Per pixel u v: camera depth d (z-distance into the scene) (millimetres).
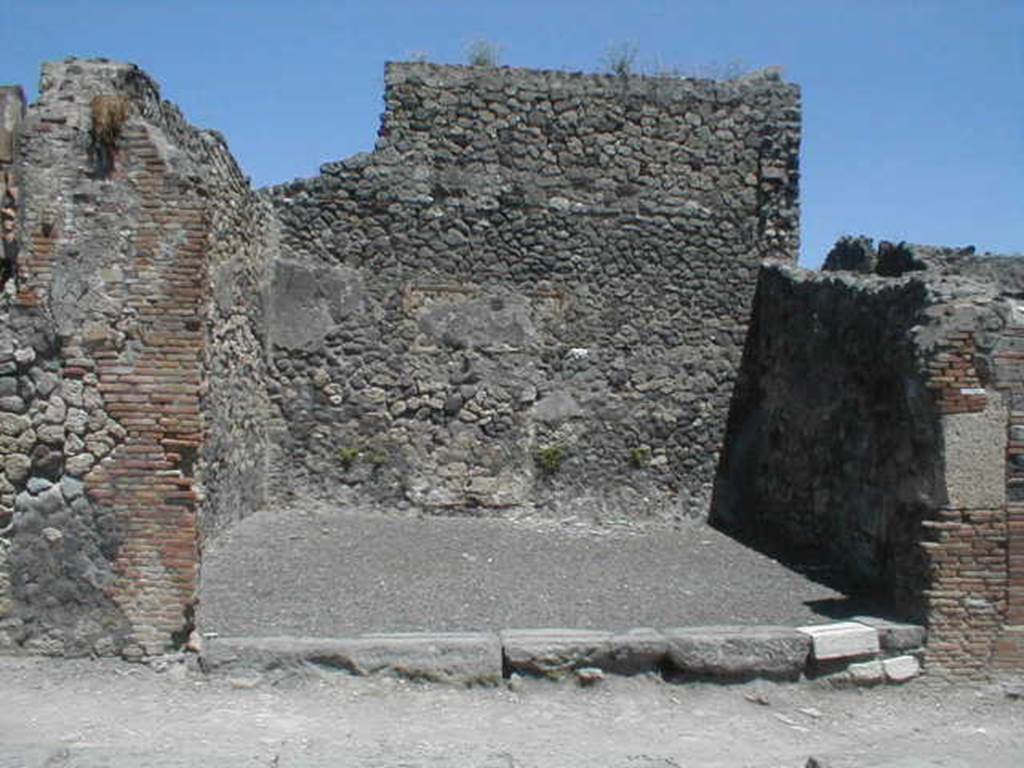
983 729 7277
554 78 13336
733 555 11477
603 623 8461
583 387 13242
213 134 10195
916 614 8180
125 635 7398
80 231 7367
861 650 7863
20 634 7367
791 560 11133
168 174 7410
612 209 13383
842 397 10633
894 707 7645
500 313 13125
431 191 13055
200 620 8109
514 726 6922
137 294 7391
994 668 8008
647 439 13344
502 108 13219
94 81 7527
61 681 7129
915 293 8938
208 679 7266
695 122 13586
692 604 9141
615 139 13422
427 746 6461
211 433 9984
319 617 8328
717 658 7684
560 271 13250
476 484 12977
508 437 13070
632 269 13391
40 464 7367
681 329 13469
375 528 11984
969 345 8141
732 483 13438
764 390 13094
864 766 6117
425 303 13000
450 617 8477
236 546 10492
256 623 8086
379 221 12961
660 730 7023
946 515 8055
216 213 10016
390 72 13055
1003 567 8070
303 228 12844
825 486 10984
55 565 7379
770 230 13664
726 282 13570
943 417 8109
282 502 12719
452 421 13000
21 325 7316
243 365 11391
